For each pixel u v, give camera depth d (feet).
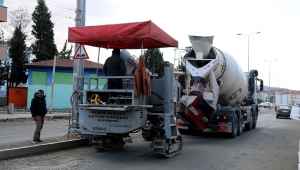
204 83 43.37
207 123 42.52
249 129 60.03
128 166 25.52
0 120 60.18
